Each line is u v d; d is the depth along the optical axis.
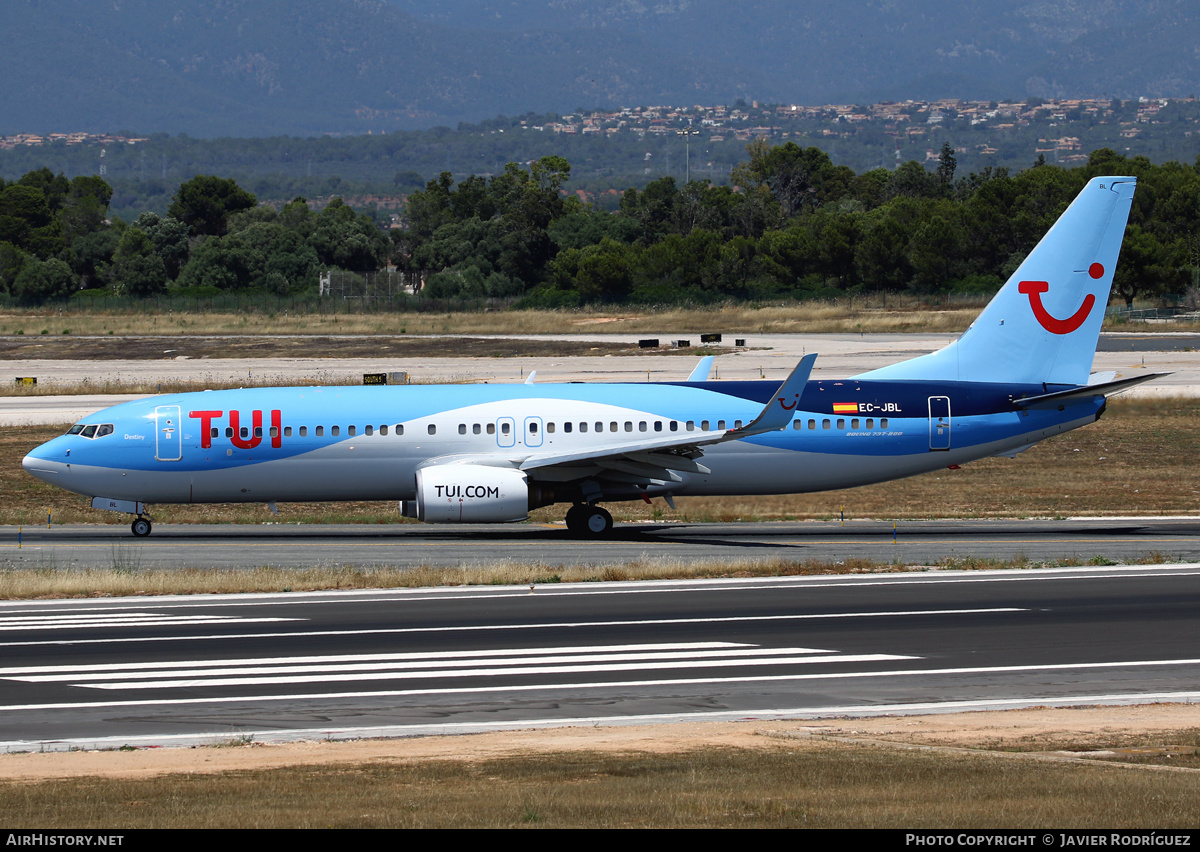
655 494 166.12
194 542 157.62
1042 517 180.00
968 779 57.81
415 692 81.25
